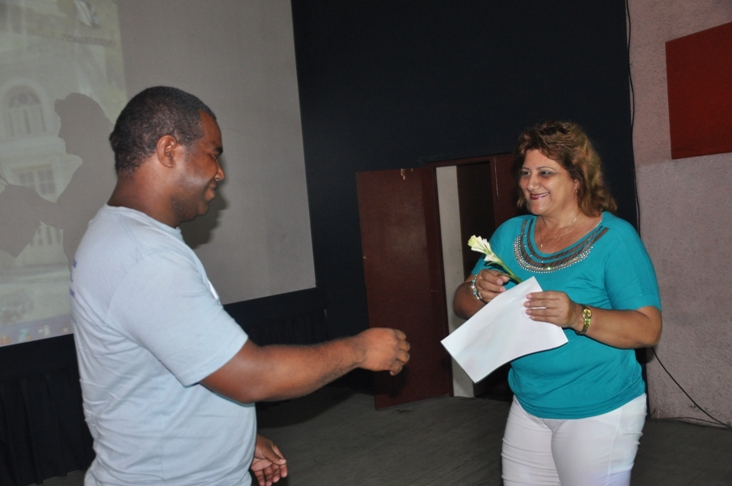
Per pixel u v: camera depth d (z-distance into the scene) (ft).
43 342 12.11
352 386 17.17
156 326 3.21
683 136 11.05
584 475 5.10
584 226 5.43
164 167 3.66
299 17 17.72
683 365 11.60
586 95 12.46
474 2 14.08
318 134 17.74
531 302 4.82
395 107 15.94
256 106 16.79
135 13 14.11
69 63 12.94
